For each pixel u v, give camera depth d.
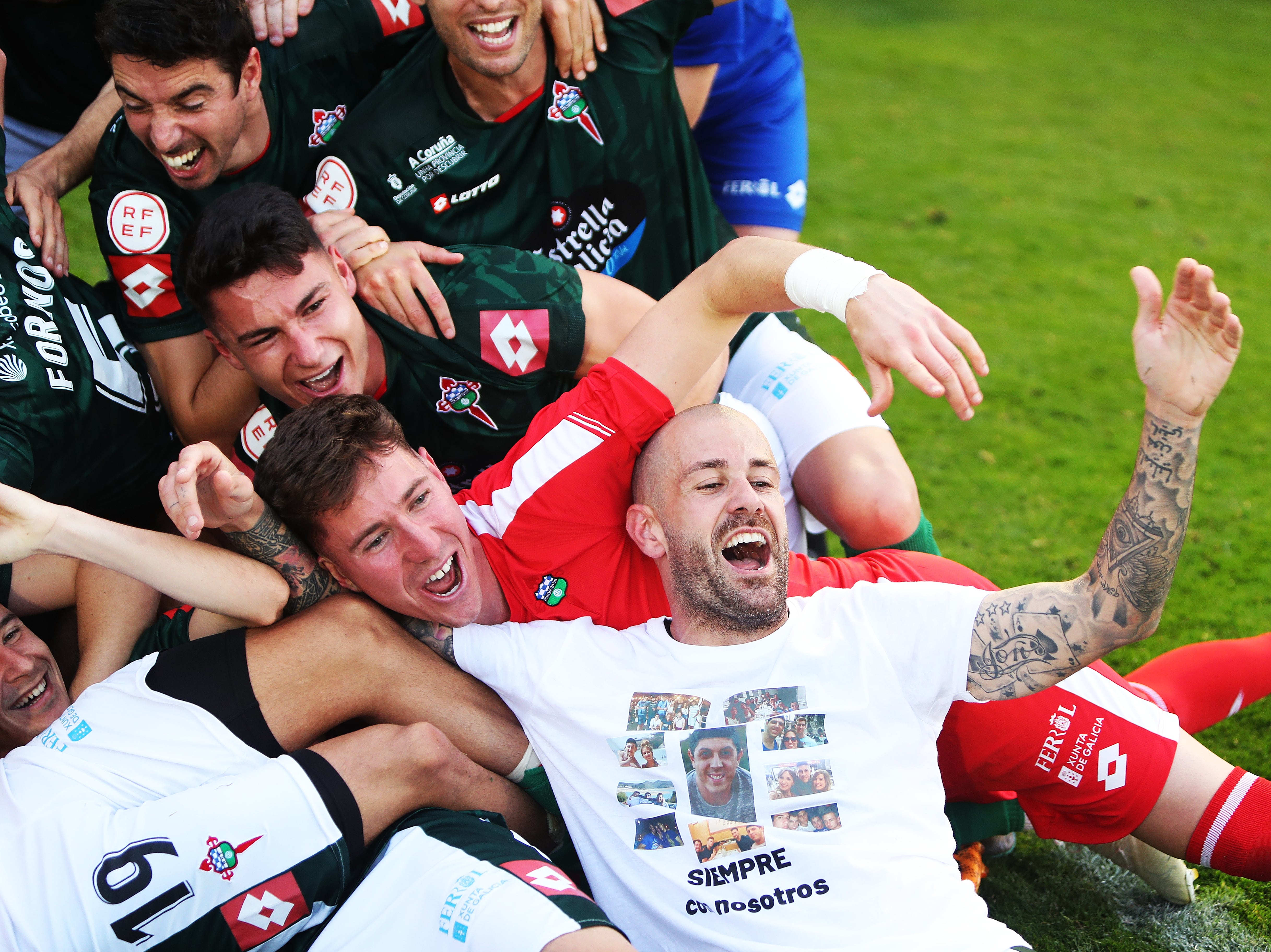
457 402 4.96
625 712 3.88
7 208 4.86
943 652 3.76
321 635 4.07
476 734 4.14
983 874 4.42
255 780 3.73
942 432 8.15
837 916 3.54
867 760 3.72
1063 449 7.88
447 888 3.53
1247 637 5.59
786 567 3.98
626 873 3.77
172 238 5.04
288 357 4.49
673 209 5.66
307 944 3.81
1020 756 4.07
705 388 4.73
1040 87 16.41
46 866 3.57
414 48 5.34
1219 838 3.94
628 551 4.36
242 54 4.73
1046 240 11.44
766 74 6.70
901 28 19.17
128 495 5.04
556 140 5.32
